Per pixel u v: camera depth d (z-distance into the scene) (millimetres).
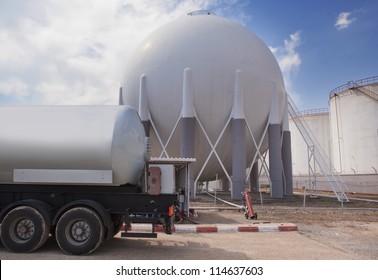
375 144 40000
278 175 25172
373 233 11758
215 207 18547
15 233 8766
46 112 9117
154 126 24500
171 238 10672
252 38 26125
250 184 34031
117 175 8781
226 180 34344
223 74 23469
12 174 8844
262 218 15273
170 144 24594
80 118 8953
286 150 27969
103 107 9305
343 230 12344
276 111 25281
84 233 8609
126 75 26703
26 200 8930
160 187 9414
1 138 8797
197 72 23438
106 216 8758
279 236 11156
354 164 42656
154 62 24578
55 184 8992
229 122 23625
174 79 23688
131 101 25672
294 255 8445
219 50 23859
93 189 9266
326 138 58750
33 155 8719
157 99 24125
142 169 9742
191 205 20047
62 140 8688
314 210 18234
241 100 23344
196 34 24516
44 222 8672
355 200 24984
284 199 24797
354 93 42938
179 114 23656
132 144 9180
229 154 24906
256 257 8234
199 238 10711
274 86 25328
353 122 43000
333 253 8680
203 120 23672
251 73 24141
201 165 25078
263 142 26438
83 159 8656
